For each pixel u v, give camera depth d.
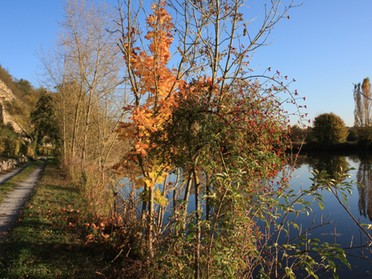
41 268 5.64
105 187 10.48
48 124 38.16
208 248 3.82
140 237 5.95
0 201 11.59
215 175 3.62
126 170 6.17
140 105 5.75
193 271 3.98
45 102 39.47
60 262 5.95
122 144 12.86
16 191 14.09
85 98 18.70
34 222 8.41
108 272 5.59
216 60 4.57
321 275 7.32
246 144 3.78
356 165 29.31
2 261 5.89
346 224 10.86
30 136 44.12
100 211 9.06
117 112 13.02
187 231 4.18
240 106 3.87
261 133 3.76
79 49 16.16
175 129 4.43
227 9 4.60
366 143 37.66
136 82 5.73
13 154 31.72
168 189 6.47
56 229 7.85
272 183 3.99
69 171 17.75
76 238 7.19
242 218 3.65
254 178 3.88
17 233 7.44
